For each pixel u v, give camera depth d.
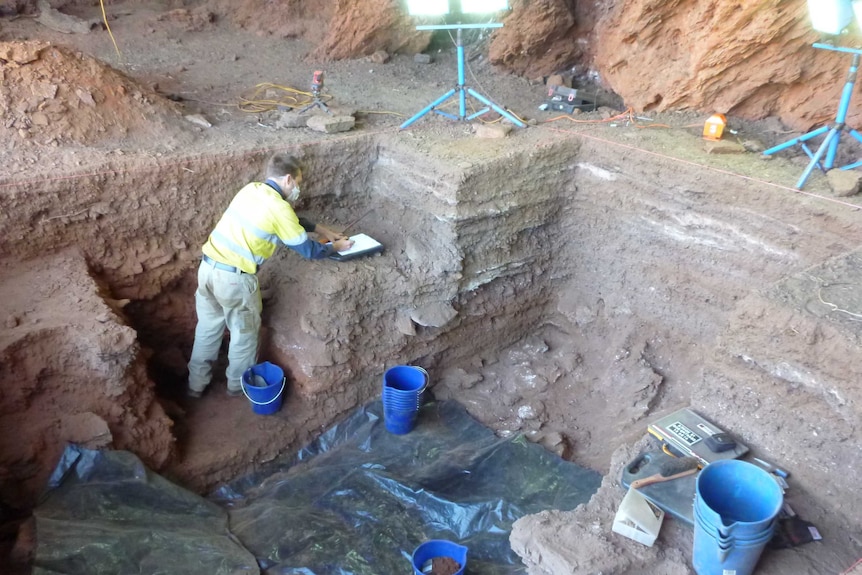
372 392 4.89
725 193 4.34
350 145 5.00
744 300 3.11
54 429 3.69
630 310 5.12
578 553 2.59
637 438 4.40
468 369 5.31
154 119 4.79
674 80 5.47
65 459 3.66
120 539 3.37
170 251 4.57
